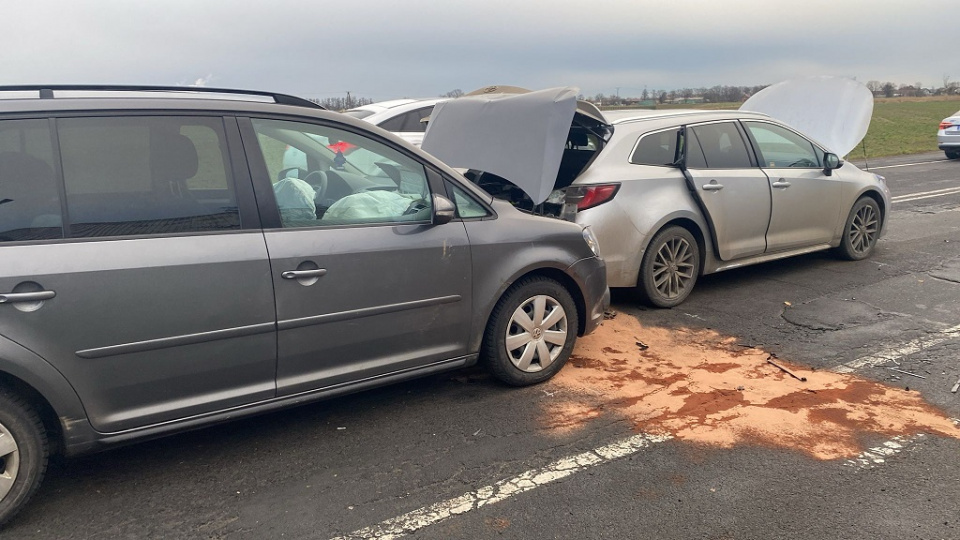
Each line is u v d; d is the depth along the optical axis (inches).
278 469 135.3
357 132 148.2
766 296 244.7
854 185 279.9
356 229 141.8
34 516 120.9
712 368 180.9
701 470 131.2
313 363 139.3
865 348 191.5
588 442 143.0
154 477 133.2
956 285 249.4
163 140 125.7
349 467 135.6
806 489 124.0
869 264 285.1
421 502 123.0
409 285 147.3
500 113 213.0
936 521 114.0
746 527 113.7
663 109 252.7
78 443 119.4
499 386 172.7
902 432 144.0
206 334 125.7
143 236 121.1
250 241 129.6
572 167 226.5
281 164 140.8
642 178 219.9
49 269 112.0
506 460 136.7
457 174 159.3
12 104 115.4
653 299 228.2
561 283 177.2
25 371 111.0
